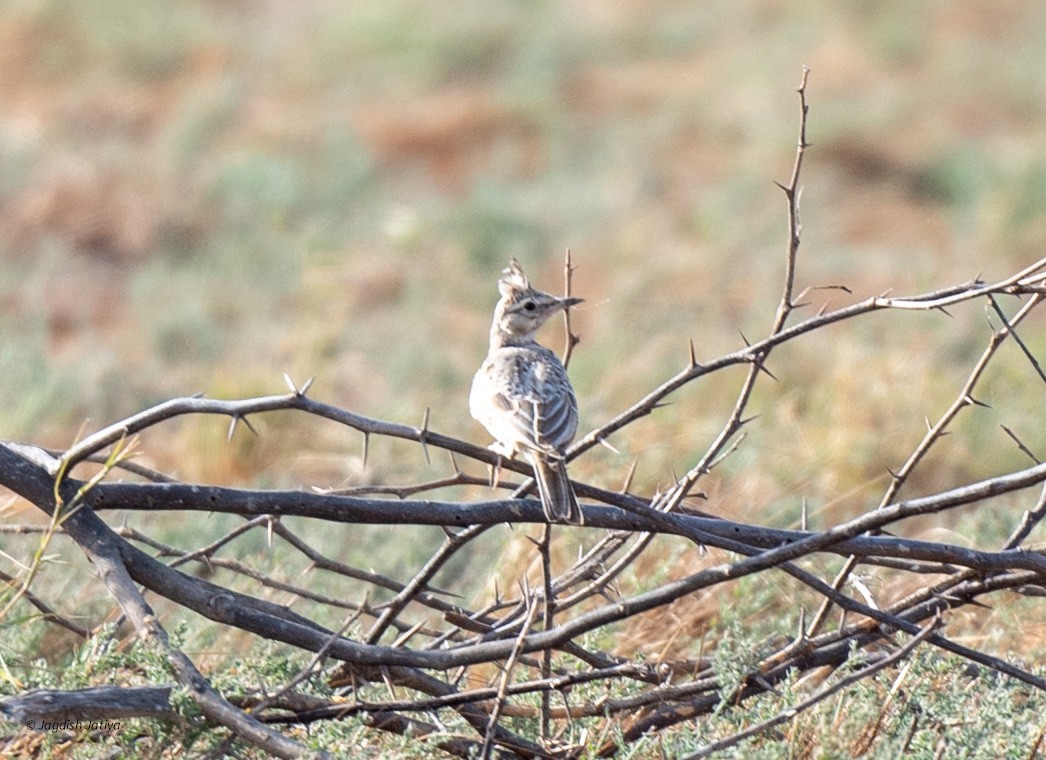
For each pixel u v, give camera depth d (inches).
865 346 629.6
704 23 1429.6
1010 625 355.9
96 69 1214.3
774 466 495.5
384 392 632.4
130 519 440.5
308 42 1347.2
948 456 523.8
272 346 689.0
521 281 364.8
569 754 268.5
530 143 1094.4
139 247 836.6
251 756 255.4
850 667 272.5
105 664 266.5
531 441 287.3
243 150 1008.2
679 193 978.7
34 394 561.0
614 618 260.8
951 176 991.0
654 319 700.0
